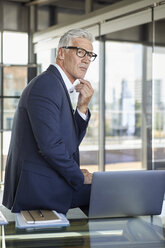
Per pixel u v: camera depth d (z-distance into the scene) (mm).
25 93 2139
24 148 2105
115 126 7234
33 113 2031
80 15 5879
